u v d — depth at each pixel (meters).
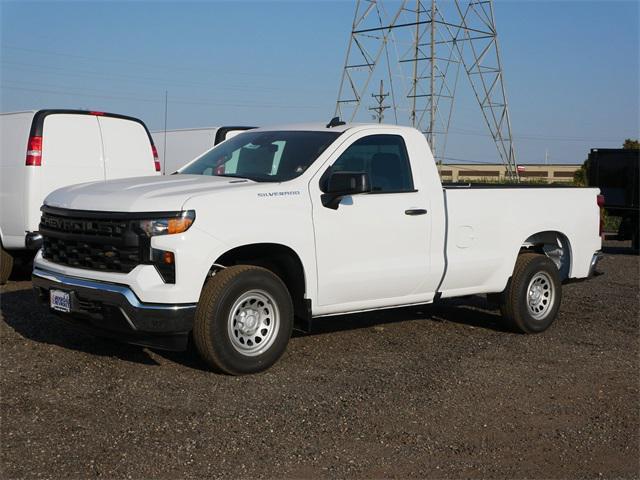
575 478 4.68
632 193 19.02
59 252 6.51
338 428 5.26
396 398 5.94
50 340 7.18
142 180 6.86
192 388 5.93
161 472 4.46
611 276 13.57
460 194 7.84
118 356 6.71
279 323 6.43
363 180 6.53
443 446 5.06
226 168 7.30
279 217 6.42
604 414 5.84
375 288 7.14
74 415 5.30
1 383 5.91
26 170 9.61
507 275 8.22
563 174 73.00
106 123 10.48
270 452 4.81
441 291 7.74
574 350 7.76
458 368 6.86
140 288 5.82
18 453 4.65
